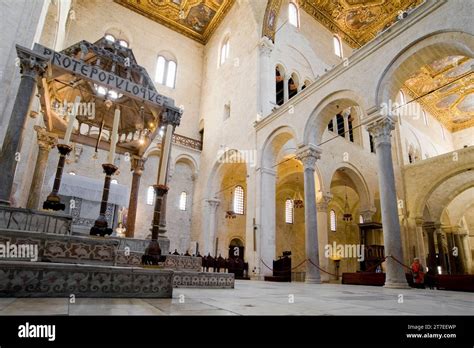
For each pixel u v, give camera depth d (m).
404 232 20.84
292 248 25.75
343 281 14.88
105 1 25.25
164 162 7.82
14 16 9.13
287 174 22.53
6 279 3.67
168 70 27.50
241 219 24.28
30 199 10.23
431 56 10.56
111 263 5.59
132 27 26.11
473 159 18.47
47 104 9.10
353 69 12.82
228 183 24.31
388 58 11.41
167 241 9.50
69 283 3.99
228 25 25.58
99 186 12.86
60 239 5.24
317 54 24.33
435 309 4.19
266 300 4.79
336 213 27.81
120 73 9.58
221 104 23.78
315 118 14.62
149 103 8.75
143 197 21.48
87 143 11.61
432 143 29.94
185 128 26.44
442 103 30.83
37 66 7.18
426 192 20.47
